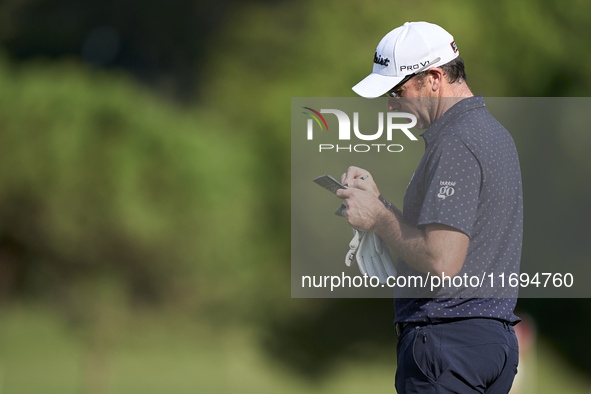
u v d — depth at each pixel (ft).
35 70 77.97
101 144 74.28
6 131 73.56
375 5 109.81
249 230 84.89
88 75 79.25
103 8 198.08
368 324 124.47
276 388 120.78
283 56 112.98
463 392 21.17
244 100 110.11
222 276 79.97
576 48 112.98
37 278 78.07
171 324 91.97
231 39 119.03
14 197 74.28
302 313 120.67
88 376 84.74
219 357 126.82
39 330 138.51
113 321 80.89
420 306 21.90
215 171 77.61
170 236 75.66
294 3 119.24
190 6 189.16
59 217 73.92
